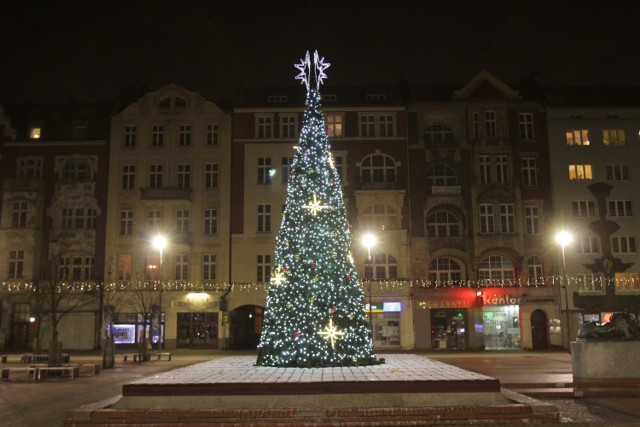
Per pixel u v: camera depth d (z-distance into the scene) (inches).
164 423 486.0
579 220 1892.2
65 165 1953.7
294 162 813.2
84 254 1895.9
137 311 1847.9
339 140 1932.8
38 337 1533.0
